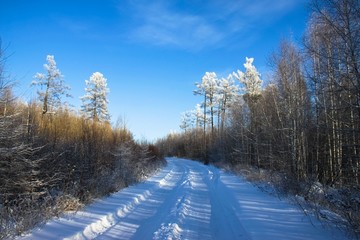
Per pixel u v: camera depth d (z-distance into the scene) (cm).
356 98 919
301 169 1698
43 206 926
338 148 1449
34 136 1133
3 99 912
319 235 732
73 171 1228
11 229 722
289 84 1922
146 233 846
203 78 5094
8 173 967
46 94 3291
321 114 1612
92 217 945
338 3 912
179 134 8769
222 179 2256
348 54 898
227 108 4759
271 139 2486
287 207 1071
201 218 1038
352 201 883
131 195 1422
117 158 1927
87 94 4359
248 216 974
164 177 2458
